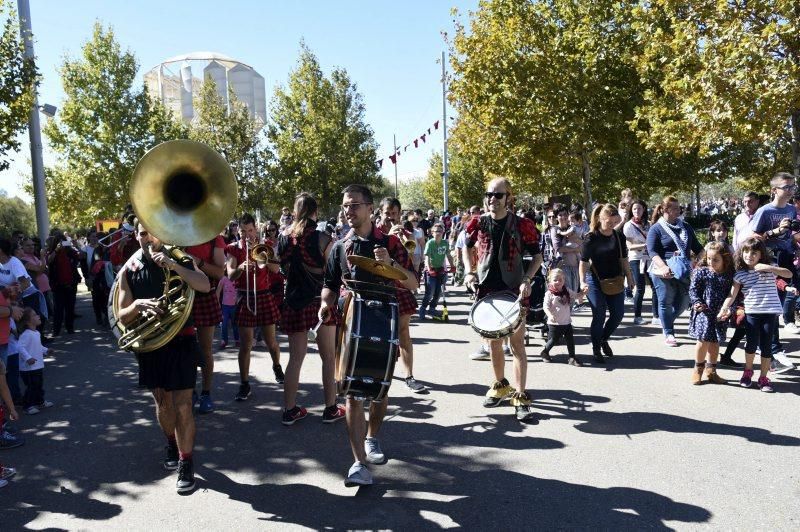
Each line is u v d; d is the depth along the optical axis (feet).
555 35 64.90
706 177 96.32
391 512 11.71
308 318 16.55
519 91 65.57
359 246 14.34
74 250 34.42
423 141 76.64
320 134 113.80
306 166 114.32
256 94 151.43
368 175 120.47
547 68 64.44
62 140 91.56
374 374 12.24
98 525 11.59
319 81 117.08
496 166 77.41
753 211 25.61
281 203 116.37
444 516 11.48
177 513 11.96
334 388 16.84
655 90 61.00
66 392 21.26
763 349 18.25
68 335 33.32
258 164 114.62
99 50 90.84
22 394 20.75
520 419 16.28
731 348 21.06
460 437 15.38
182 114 144.05
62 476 13.97
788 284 24.58
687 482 12.48
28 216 155.84
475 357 23.79
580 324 30.89
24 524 11.70
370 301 12.57
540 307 25.76
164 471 14.08
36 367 18.84
